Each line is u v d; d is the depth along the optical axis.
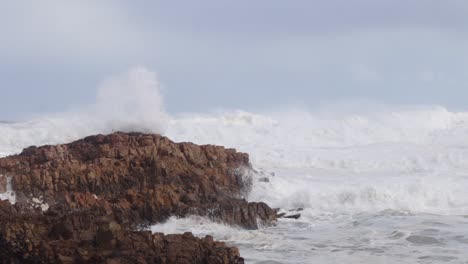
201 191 66.69
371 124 112.75
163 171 68.19
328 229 63.62
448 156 90.69
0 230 49.31
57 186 66.00
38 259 47.81
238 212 63.78
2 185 65.38
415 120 114.56
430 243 58.97
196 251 46.91
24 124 102.19
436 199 71.94
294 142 106.50
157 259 45.81
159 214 62.34
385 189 72.44
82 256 46.62
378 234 61.59
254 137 109.19
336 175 84.00
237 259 47.16
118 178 67.44
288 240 59.88
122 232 48.72
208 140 107.81
